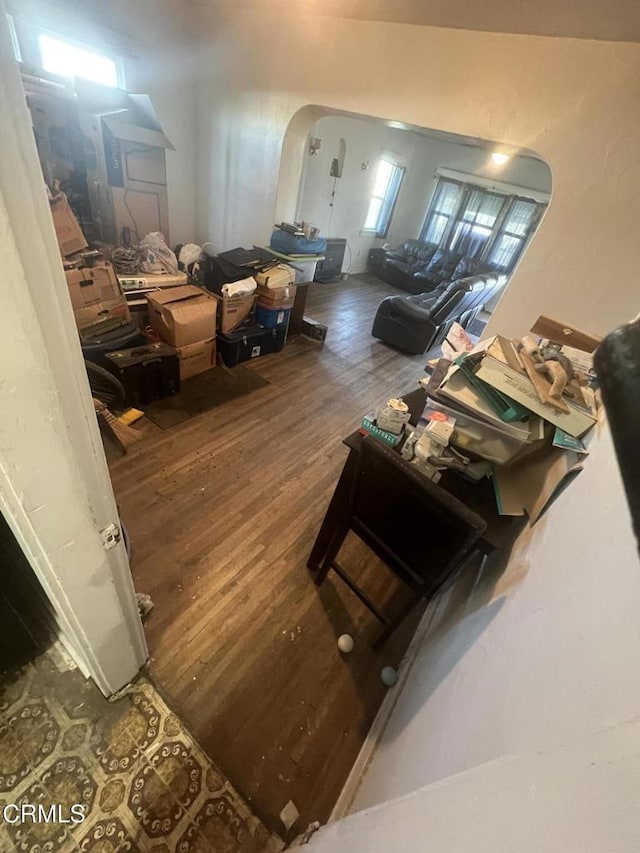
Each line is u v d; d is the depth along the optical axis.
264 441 2.39
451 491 1.17
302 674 1.36
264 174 3.08
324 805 1.10
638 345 0.30
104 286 2.26
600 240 1.82
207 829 1.01
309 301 4.92
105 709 1.16
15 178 0.35
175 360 2.47
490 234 6.69
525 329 2.13
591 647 0.47
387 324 4.02
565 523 0.80
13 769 1.03
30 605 1.06
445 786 0.57
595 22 1.51
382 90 2.26
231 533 1.78
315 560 1.66
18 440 0.51
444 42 1.96
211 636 1.40
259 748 1.17
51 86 2.35
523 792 0.41
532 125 1.86
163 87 2.97
